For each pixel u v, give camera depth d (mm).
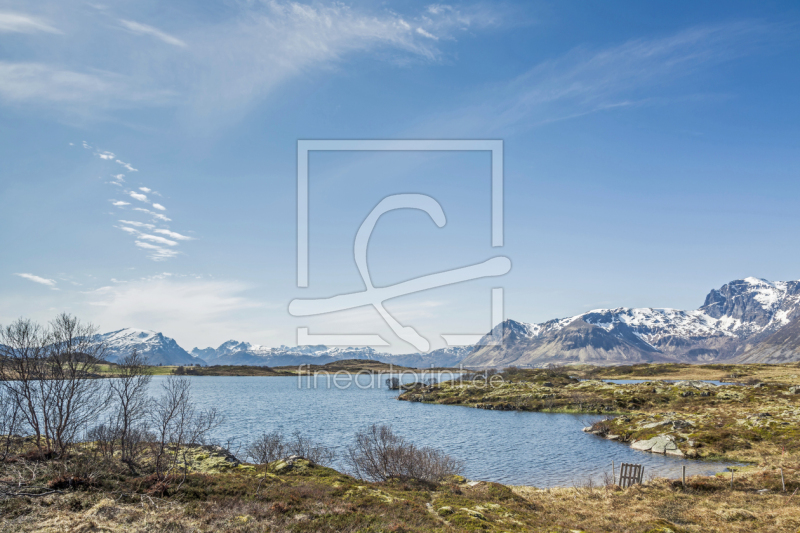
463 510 30969
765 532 28891
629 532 29344
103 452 38719
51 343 39625
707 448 66625
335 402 165500
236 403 156750
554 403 134625
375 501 32406
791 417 77125
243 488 33469
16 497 26609
